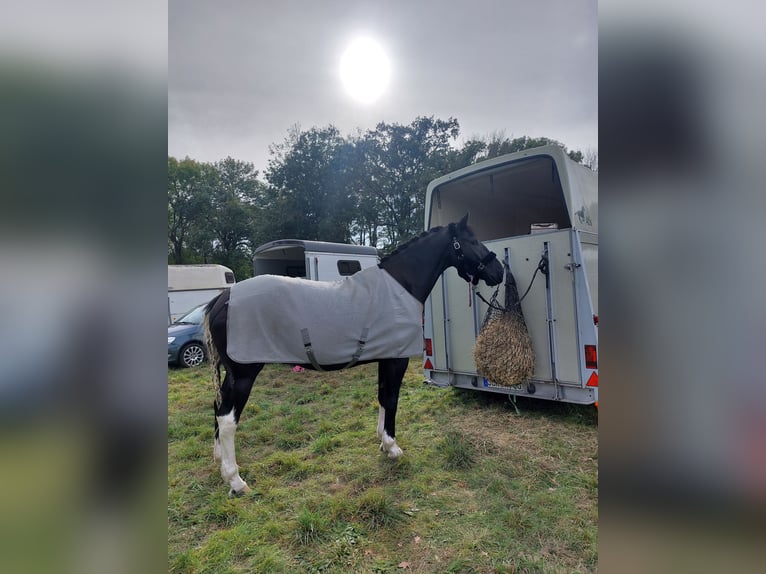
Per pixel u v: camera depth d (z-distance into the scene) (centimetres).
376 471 315
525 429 389
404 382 603
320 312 296
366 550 224
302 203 2661
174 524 258
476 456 334
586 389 379
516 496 273
